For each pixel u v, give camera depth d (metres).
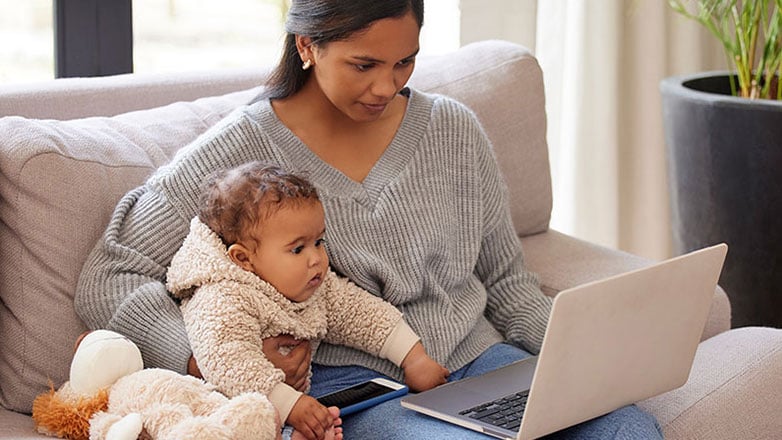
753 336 2.07
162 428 1.49
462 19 3.06
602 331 1.52
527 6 3.14
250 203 1.65
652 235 3.47
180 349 1.66
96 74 2.59
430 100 1.99
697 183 2.88
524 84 2.41
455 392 1.72
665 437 1.76
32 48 2.65
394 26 1.71
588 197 3.36
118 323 1.68
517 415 1.64
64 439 1.56
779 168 2.72
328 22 1.72
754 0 2.99
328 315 1.80
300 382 1.72
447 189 1.95
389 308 1.81
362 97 1.76
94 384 1.57
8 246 1.74
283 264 1.66
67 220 1.74
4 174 1.73
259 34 3.03
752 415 1.87
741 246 2.83
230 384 1.60
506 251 2.05
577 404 1.56
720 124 2.77
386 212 1.86
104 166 1.81
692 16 3.10
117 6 2.57
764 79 3.08
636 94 3.39
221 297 1.64
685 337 1.70
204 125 2.01
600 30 3.23
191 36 2.94
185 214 1.76
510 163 2.38
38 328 1.72
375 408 1.71
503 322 2.03
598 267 2.29
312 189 1.69
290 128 1.87
